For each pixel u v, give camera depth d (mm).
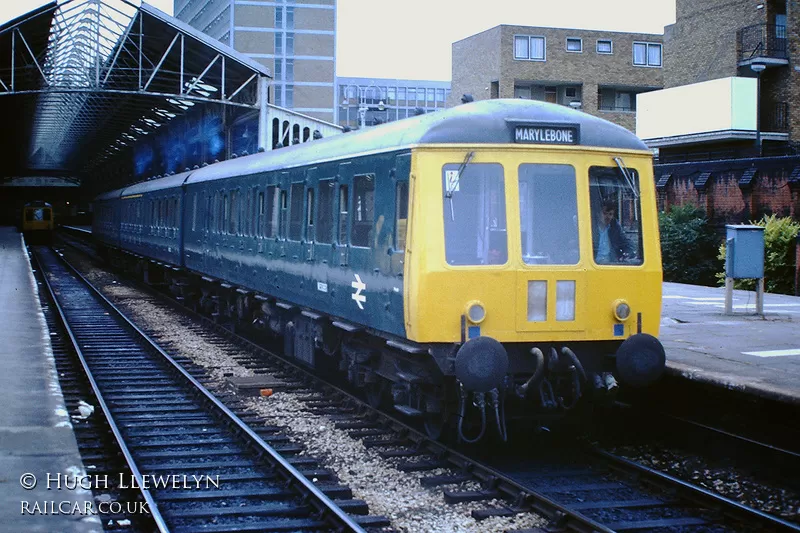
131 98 34250
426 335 7910
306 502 6953
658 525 6547
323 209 10914
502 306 8023
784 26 33281
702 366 9453
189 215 20062
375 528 6410
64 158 70812
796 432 8031
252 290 15086
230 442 9000
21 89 35344
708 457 8711
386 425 9461
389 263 8641
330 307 10625
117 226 33250
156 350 14617
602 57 47219
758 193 25344
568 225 8250
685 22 37031
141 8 26188
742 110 32656
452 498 7008
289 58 84750
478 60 48344
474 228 8016
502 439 8898
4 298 20578
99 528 5418
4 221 83062
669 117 35531
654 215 8625
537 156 8188
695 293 19094
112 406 10758
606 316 8328
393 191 8594
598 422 9812
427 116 8453
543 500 6699
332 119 86125
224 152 34438
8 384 10078
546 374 8297
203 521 6570
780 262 22031
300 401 10961
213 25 89250
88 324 18875
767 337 11930
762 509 7246
